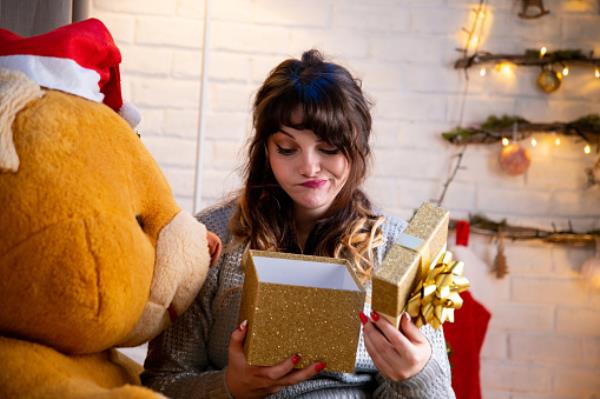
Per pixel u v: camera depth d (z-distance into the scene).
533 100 2.62
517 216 2.64
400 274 1.02
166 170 2.57
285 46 2.56
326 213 1.34
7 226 0.90
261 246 1.31
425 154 2.62
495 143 2.62
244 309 1.13
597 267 2.56
